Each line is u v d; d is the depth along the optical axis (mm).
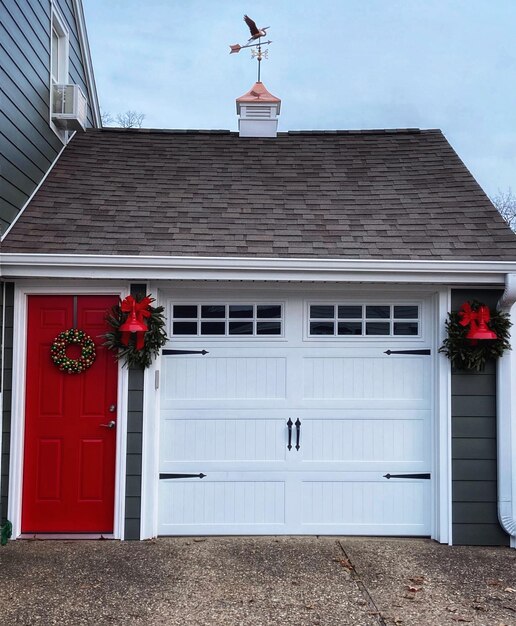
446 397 4676
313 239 4758
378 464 4805
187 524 4734
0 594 3533
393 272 4430
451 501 4617
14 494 4566
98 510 4656
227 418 4809
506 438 4562
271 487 4793
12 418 4594
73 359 4656
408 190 5711
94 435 4695
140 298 4617
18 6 5035
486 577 3908
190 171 6031
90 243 4562
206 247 4566
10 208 4797
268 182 5848
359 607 3410
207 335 4836
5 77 4727
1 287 4578
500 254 4539
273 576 3875
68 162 6047
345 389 4848
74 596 3514
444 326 4707
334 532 4762
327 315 4895
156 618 3238
